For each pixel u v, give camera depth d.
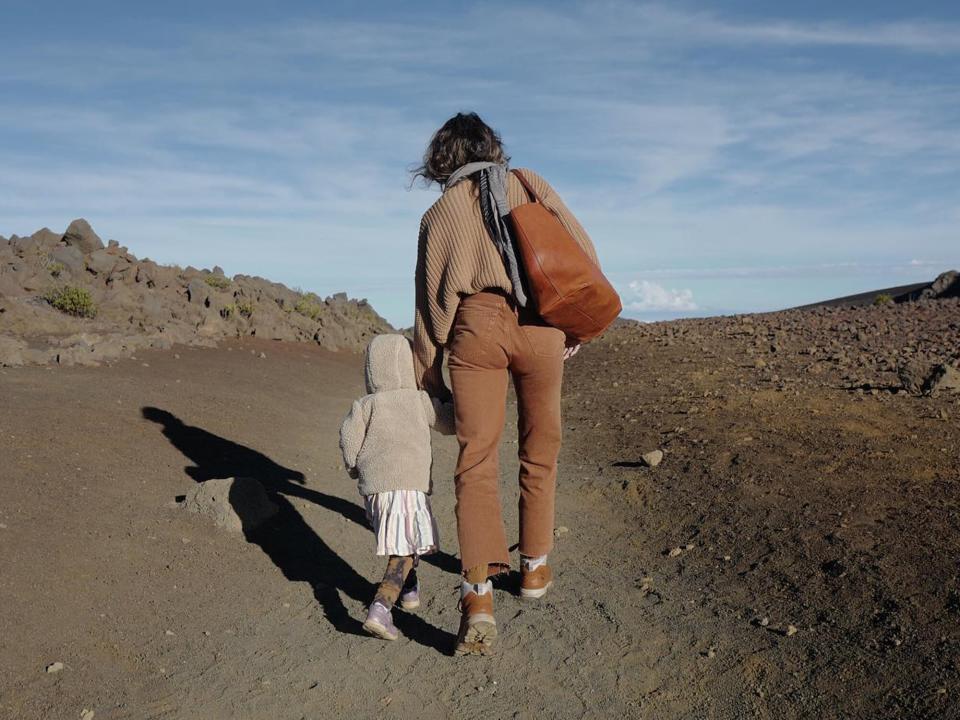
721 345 14.78
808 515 5.22
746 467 6.40
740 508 5.61
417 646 3.99
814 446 6.75
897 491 5.40
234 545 5.04
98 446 6.23
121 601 4.04
